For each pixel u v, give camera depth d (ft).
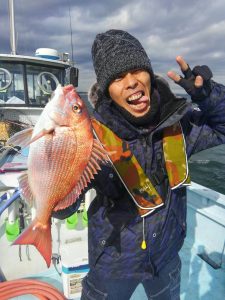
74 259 4.17
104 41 2.60
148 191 2.59
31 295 4.24
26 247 4.75
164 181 2.73
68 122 2.07
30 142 1.98
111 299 2.77
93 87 2.82
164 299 3.07
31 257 4.80
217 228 4.98
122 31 2.67
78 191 2.15
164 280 3.00
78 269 4.11
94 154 2.12
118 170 2.55
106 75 2.51
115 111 2.62
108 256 2.68
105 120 2.62
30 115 8.68
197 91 2.51
